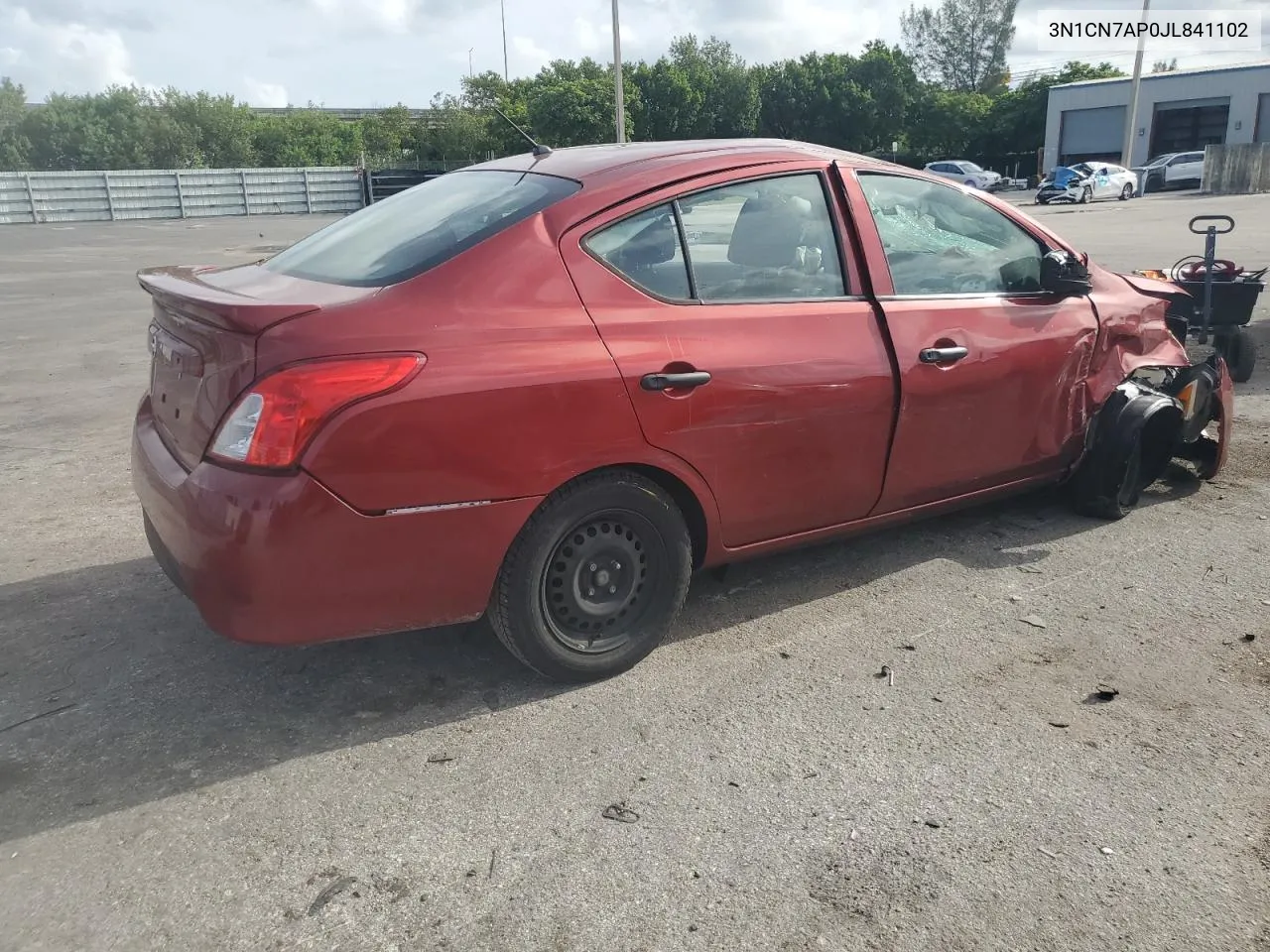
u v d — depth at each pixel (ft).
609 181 10.67
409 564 9.25
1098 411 14.94
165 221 141.49
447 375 9.09
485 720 10.20
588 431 9.82
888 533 15.07
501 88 201.16
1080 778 9.16
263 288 10.40
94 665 11.39
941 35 275.80
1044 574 13.57
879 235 12.39
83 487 18.33
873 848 8.26
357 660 11.43
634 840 8.39
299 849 8.32
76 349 34.45
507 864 8.12
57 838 8.46
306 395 8.59
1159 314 15.98
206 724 10.19
